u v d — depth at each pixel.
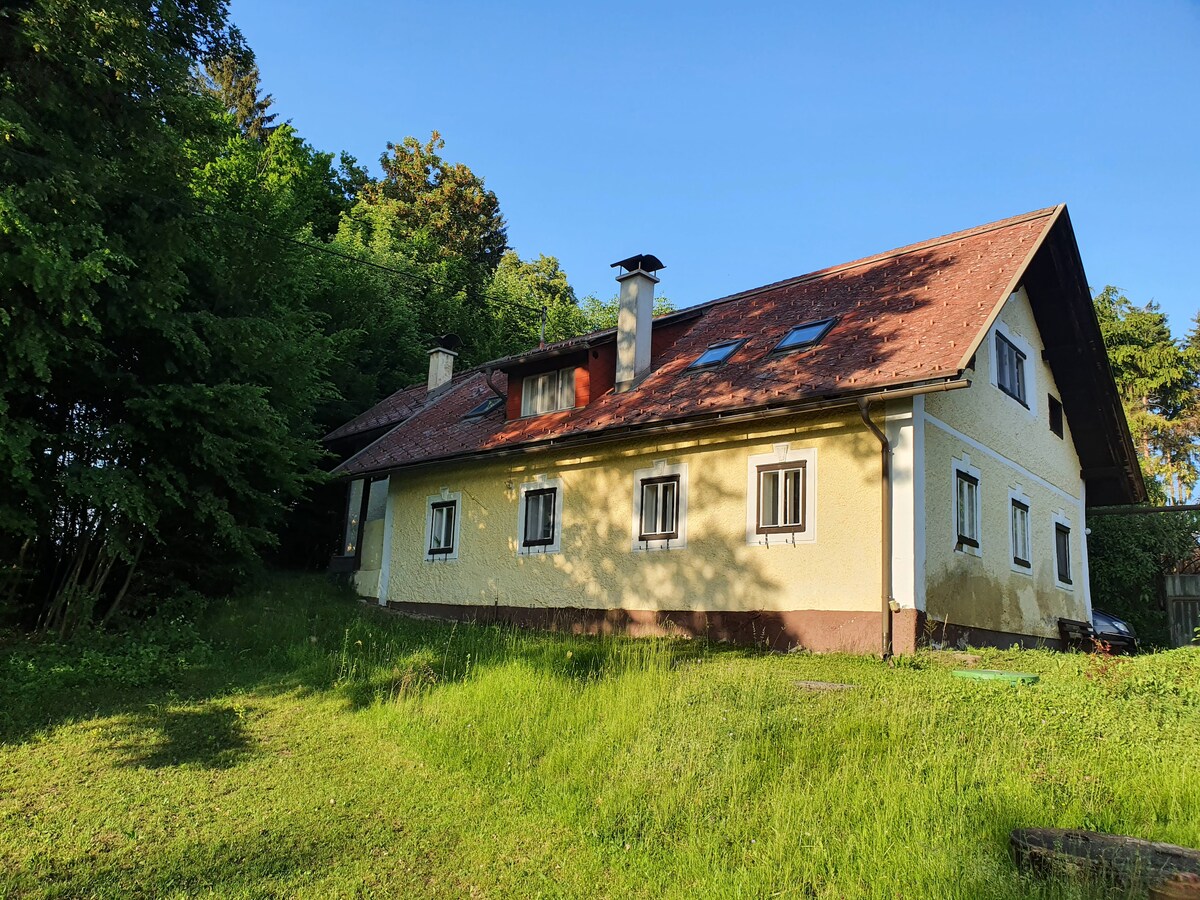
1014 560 14.03
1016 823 4.81
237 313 14.20
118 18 10.26
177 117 11.59
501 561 16.36
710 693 7.50
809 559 11.77
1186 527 21.61
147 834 5.43
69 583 12.09
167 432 12.35
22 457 10.00
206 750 7.27
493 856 5.11
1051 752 5.83
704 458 13.35
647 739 6.51
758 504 12.48
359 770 6.73
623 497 14.44
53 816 5.70
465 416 19.67
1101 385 16.69
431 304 33.38
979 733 6.22
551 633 13.35
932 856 4.45
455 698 8.21
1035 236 13.67
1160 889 3.83
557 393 16.88
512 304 35.38
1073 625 15.66
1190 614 20.80
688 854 4.83
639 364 15.87
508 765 6.51
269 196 18.72
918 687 7.70
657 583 13.59
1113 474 18.23
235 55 13.26
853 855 4.64
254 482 14.39
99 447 11.48
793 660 10.11
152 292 11.25
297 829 5.53
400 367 29.27
